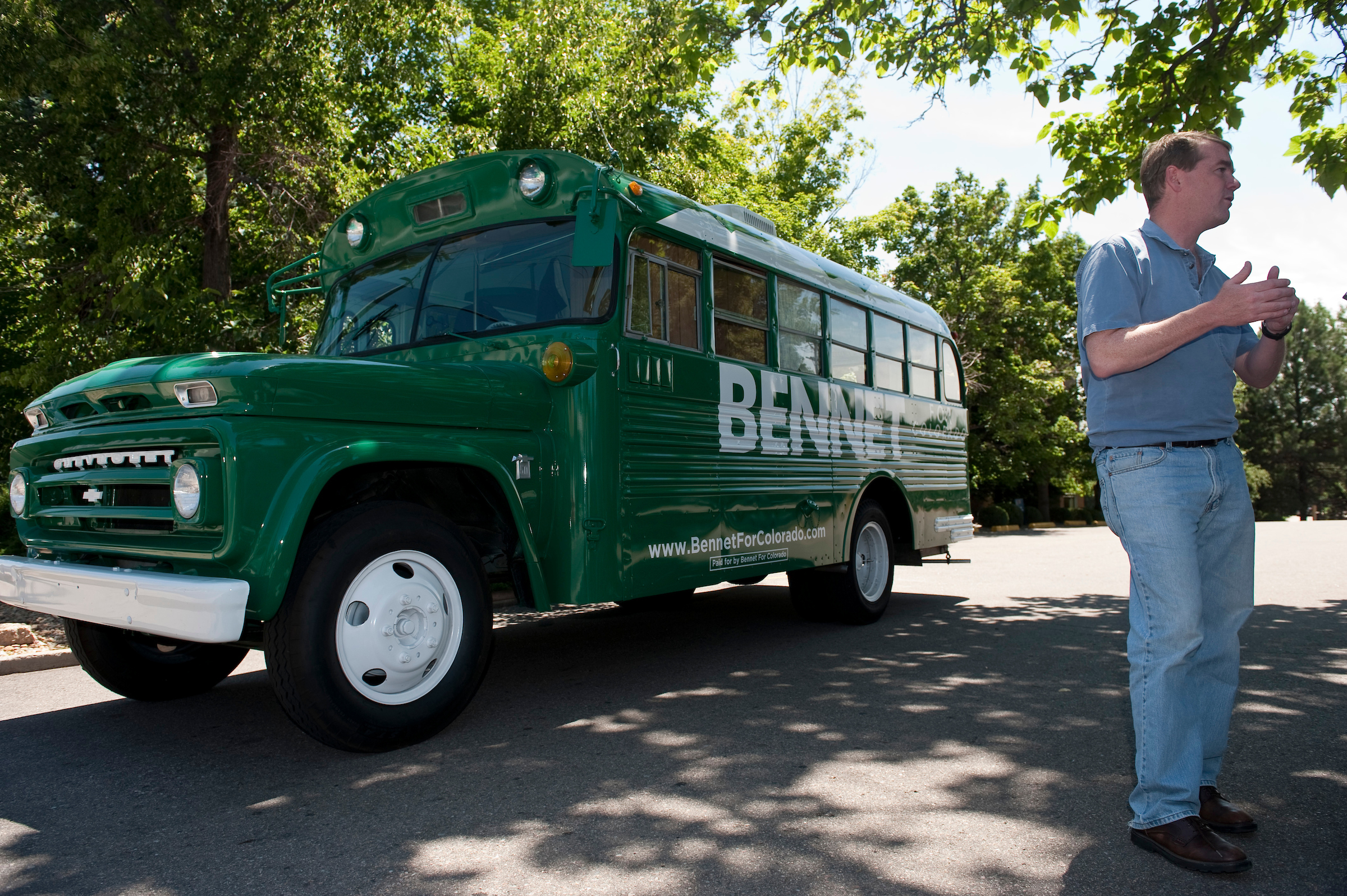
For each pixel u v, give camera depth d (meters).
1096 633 7.16
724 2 8.44
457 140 13.60
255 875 2.81
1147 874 2.77
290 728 4.52
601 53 13.53
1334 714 4.66
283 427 3.59
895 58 8.41
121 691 4.98
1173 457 2.87
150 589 3.47
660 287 5.24
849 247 28.11
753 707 4.83
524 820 3.22
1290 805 3.37
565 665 6.01
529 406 4.62
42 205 11.30
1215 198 2.93
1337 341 63.75
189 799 3.52
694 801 3.42
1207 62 8.59
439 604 4.12
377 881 2.75
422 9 11.73
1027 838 3.06
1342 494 63.41
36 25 9.16
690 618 8.09
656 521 5.09
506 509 4.54
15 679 5.99
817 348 6.97
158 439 3.66
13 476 4.53
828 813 3.29
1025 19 7.66
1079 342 3.02
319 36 11.06
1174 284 2.93
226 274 11.53
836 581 7.31
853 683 5.41
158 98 9.89
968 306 29.55
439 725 4.13
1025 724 4.48
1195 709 2.89
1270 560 14.38
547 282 4.91
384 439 3.93
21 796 3.61
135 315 9.91
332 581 3.71
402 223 5.54
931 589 10.55
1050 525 34.22
